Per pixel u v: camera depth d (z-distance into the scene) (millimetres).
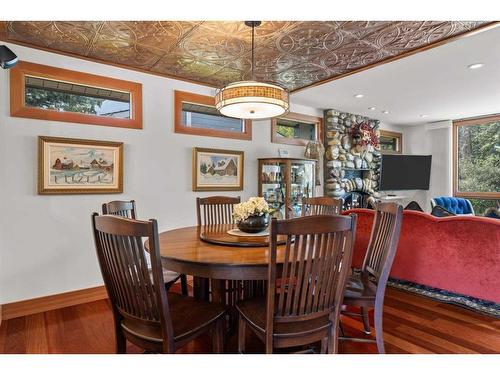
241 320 1831
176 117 3758
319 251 1491
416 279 3064
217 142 4137
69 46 2844
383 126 6781
